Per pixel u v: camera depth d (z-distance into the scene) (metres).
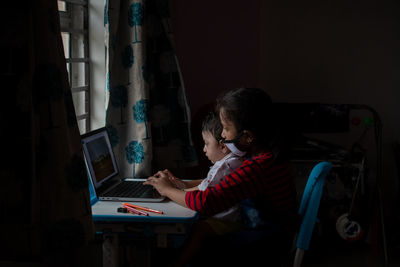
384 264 2.76
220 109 1.64
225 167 1.68
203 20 3.31
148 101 2.19
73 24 2.20
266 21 3.40
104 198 1.73
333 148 2.83
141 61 2.15
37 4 1.15
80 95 2.26
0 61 1.15
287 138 1.68
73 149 1.26
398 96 3.42
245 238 1.61
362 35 3.38
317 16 3.38
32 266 1.24
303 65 3.44
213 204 1.54
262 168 1.56
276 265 1.63
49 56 1.16
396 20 3.35
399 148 3.38
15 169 1.18
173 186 1.74
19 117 1.17
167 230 1.54
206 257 1.65
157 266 2.09
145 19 2.21
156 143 2.44
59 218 1.21
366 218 2.92
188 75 3.35
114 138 2.23
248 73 3.38
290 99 3.47
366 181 2.83
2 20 1.14
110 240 1.57
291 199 1.63
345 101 3.45
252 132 1.60
